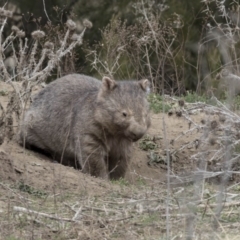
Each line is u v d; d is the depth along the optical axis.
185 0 22.80
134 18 24.05
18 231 8.79
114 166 12.95
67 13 25.25
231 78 8.59
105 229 8.97
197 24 22.39
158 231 8.95
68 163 13.21
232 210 9.55
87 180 11.04
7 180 10.67
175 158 13.49
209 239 8.41
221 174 10.30
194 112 13.64
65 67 17.56
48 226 8.95
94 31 24.70
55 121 13.07
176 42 21.45
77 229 8.83
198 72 18.42
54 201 9.71
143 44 17.98
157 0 22.78
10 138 12.87
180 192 9.95
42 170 11.18
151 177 12.99
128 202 9.84
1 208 9.45
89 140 12.52
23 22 24.77
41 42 18.12
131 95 12.23
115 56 18.09
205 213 9.38
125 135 12.27
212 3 22.70
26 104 13.12
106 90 12.34
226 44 13.42
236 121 11.29
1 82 14.90
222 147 11.38
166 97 15.22
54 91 13.38
